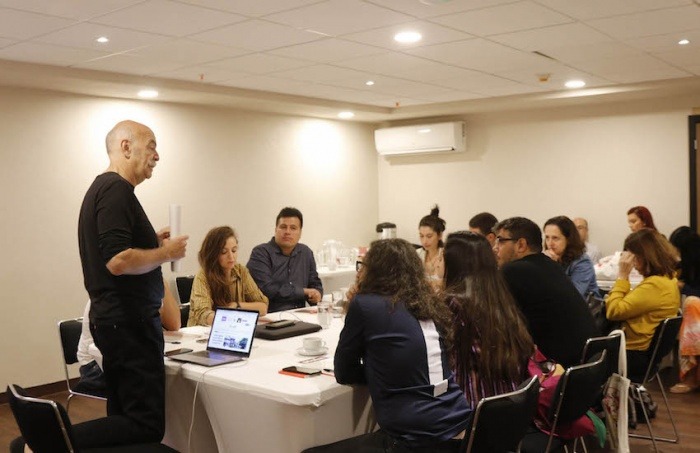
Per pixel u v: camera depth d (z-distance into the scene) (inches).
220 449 105.4
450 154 309.7
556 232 173.6
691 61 199.6
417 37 163.6
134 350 96.3
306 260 184.9
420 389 88.4
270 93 242.8
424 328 91.1
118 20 142.9
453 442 88.3
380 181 331.6
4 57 175.9
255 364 104.9
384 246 95.0
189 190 247.4
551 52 184.1
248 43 166.4
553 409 100.4
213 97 231.3
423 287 93.7
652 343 152.8
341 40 165.3
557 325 122.7
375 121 318.0
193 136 248.7
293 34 158.1
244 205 266.8
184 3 131.4
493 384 95.3
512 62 196.5
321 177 300.7
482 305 96.3
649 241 159.5
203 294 148.2
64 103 211.5
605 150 269.7
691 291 192.2
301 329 128.1
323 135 301.4
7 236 198.8
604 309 166.4
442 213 313.3
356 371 93.4
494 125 296.5
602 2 137.2
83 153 216.2
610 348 123.3
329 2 132.7
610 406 124.6
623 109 264.8
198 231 250.2
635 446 156.2
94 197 96.3
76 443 85.4
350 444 94.0
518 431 85.4
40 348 206.5
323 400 91.0
